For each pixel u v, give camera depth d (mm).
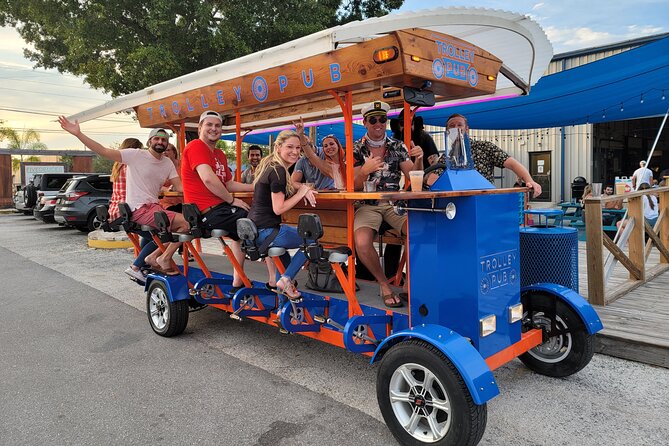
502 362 2895
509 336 3012
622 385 3303
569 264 3889
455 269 2781
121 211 4570
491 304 2820
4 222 17312
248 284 4098
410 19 2588
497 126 10633
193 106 4438
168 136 4699
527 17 2988
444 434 2457
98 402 3271
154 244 5004
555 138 13422
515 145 14094
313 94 3227
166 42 10789
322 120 5559
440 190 2742
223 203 4117
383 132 3525
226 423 2963
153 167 4680
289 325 3387
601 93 7477
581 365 3275
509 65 3688
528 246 3936
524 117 9352
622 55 5863
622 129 14055
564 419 2875
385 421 2713
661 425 2775
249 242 3473
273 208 3365
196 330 4891
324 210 3750
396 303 3295
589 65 6188
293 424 2938
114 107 4949
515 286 3045
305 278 4219
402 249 4203
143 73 10688
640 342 3629
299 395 3346
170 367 3896
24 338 4691
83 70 12195
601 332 3836
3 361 4066
